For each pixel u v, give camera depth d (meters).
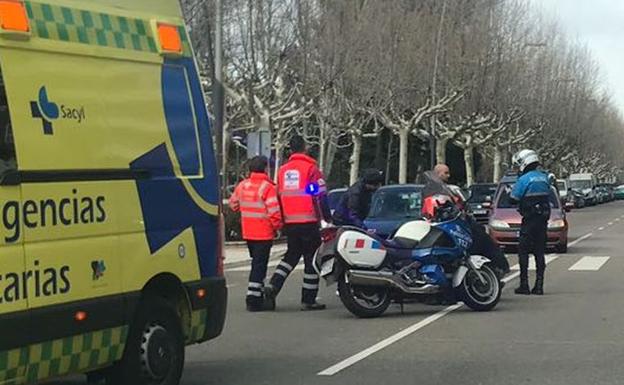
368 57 35.03
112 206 6.15
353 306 11.30
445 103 41.28
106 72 6.19
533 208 13.41
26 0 5.63
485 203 26.52
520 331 10.25
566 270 17.41
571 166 106.19
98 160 6.04
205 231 7.12
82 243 5.87
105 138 6.11
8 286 5.31
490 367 8.30
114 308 6.13
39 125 5.60
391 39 37.03
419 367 8.35
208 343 9.74
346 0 32.50
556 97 64.00
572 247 23.89
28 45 5.59
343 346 9.48
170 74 6.82
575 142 85.94
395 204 15.83
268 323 11.13
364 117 41.31
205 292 7.10
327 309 12.36
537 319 11.12
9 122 5.40
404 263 11.41
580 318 11.18
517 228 21.27
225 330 10.61
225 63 27.09
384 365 8.46
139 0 6.66
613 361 8.52
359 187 12.09
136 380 6.49
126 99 6.34
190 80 7.03
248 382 7.78
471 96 45.28
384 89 37.34
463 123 47.62
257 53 28.11
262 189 12.09
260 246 12.13
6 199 5.33
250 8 27.36
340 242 11.14
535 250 13.57
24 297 5.42
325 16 31.16
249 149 22.05
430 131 43.88
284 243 24.41
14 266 5.36
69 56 5.89
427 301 11.66
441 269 11.46
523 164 13.57
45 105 5.66
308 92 31.50
